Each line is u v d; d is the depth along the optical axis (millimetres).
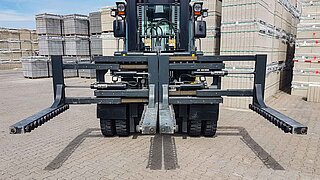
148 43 5418
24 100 9852
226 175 3625
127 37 5309
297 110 7938
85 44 18016
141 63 4312
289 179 3514
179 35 5344
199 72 4305
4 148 4746
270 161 4094
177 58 4203
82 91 12148
